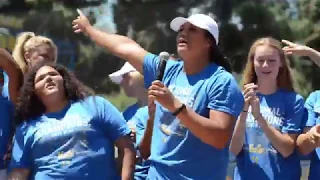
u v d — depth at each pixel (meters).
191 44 5.81
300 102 6.96
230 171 7.31
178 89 5.89
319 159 7.25
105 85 28.98
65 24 29.06
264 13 26.16
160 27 28.25
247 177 6.92
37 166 6.42
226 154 5.85
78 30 6.88
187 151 5.68
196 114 5.41
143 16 28.34
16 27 29.02
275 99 6.99
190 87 5.80
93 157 6.35
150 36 28.23
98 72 29.72
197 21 5.79
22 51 7.99
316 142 6.70
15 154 6.55
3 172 6.99
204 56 5.87
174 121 5.74
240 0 26.91
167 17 28.02
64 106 6.52
